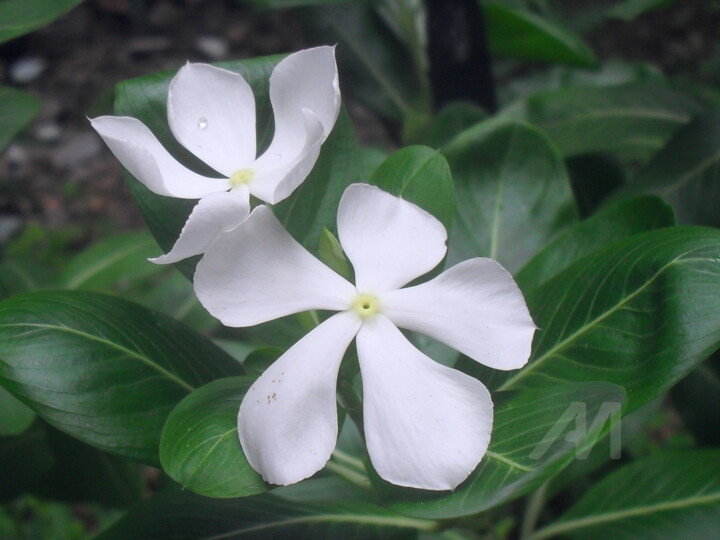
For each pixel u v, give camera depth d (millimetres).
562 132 222
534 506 191
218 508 149
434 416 106
